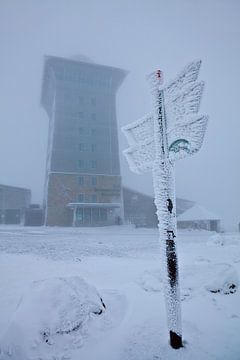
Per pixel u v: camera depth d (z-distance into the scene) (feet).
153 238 66.64
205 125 8.70
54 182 140.67
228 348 9.50
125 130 12.16
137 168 11.54
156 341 9.95
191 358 8.87
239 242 46.65
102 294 14.85
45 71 171.94
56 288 11.77
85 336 10.36
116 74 173.17
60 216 136.77
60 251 37.73
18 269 23.31
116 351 9.47
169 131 10.06
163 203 9.91
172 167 10.16
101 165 151.23
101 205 138.00
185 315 12.35
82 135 154.40
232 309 13.08
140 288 16.57
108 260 29.25
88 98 164.45
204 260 27.84
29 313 10.46
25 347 9.37
